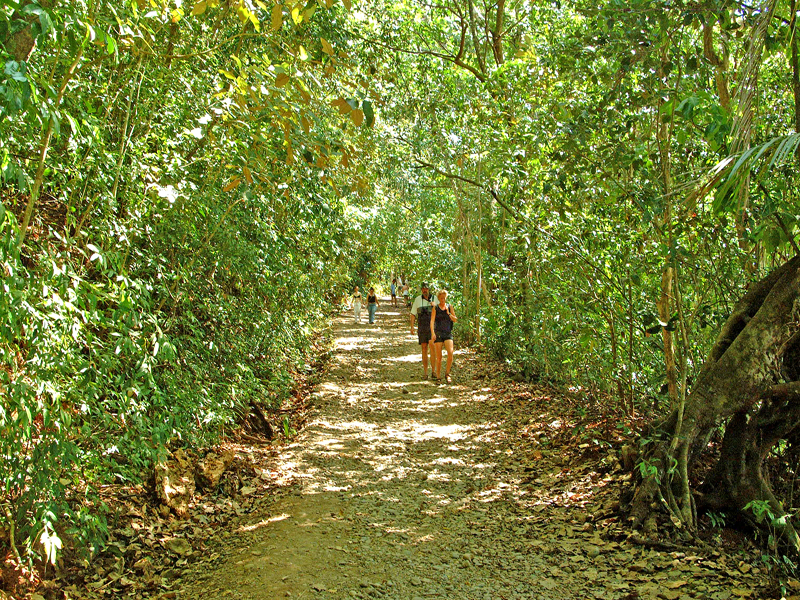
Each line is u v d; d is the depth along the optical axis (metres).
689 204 4.66
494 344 13.34
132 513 4.80
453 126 12.93
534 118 7.79
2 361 3.13
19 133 3.57
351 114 3.72
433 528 4.97
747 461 4.60
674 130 5.50
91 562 4.12
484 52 16.05
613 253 6.26
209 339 6.59
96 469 4.16
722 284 5.77
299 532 4.83
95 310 3.75
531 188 7.74
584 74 7.05
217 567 4.29
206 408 5.96
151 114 5.09
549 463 6.38
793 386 4.47
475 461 6.83
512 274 11.13
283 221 8.41
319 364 13.45
